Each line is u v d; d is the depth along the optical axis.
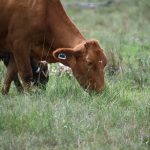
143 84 27.33
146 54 34.34
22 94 24.06
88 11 55.41
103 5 58.19
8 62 24.97
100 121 21.06
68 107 21.95
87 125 20.64
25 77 24.08
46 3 23.86
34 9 23.66
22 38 23.80
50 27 23.97
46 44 24.09
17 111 21.39
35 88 24.03
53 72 27.67
